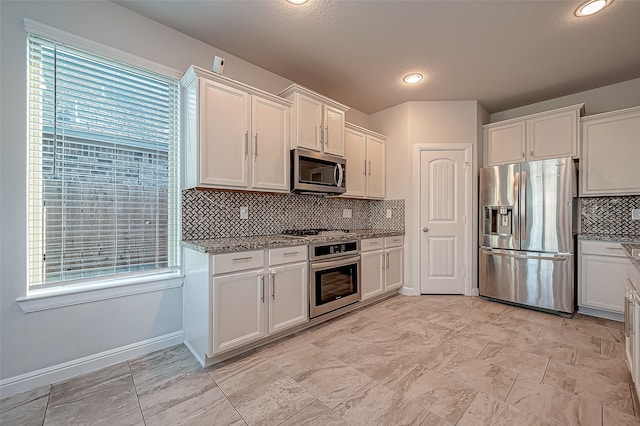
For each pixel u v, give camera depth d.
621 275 2.64
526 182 3.05
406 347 2.15
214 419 1.41
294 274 2.34
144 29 2.08
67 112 1.80
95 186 1.91
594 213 3.17
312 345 2.19
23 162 1.65
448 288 3.57
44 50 1.73
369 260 3.08
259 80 2.77
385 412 1.45
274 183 2.46
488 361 1.94
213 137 2.08
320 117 2.81
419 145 3.60
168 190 2.23
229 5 1.95
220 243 2.04
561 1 1.89
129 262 2.05
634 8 1.94
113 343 1.94
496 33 2.25
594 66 2.75
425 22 2.13
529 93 3.36
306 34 2.28
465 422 1.38
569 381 1.70
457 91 3.33
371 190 3.59
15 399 1.56
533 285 2.97
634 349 1.54
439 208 3.59
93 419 1.41
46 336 1.71
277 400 1.55
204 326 1.89
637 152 2.74
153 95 2.15
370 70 2.84
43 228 1.73
